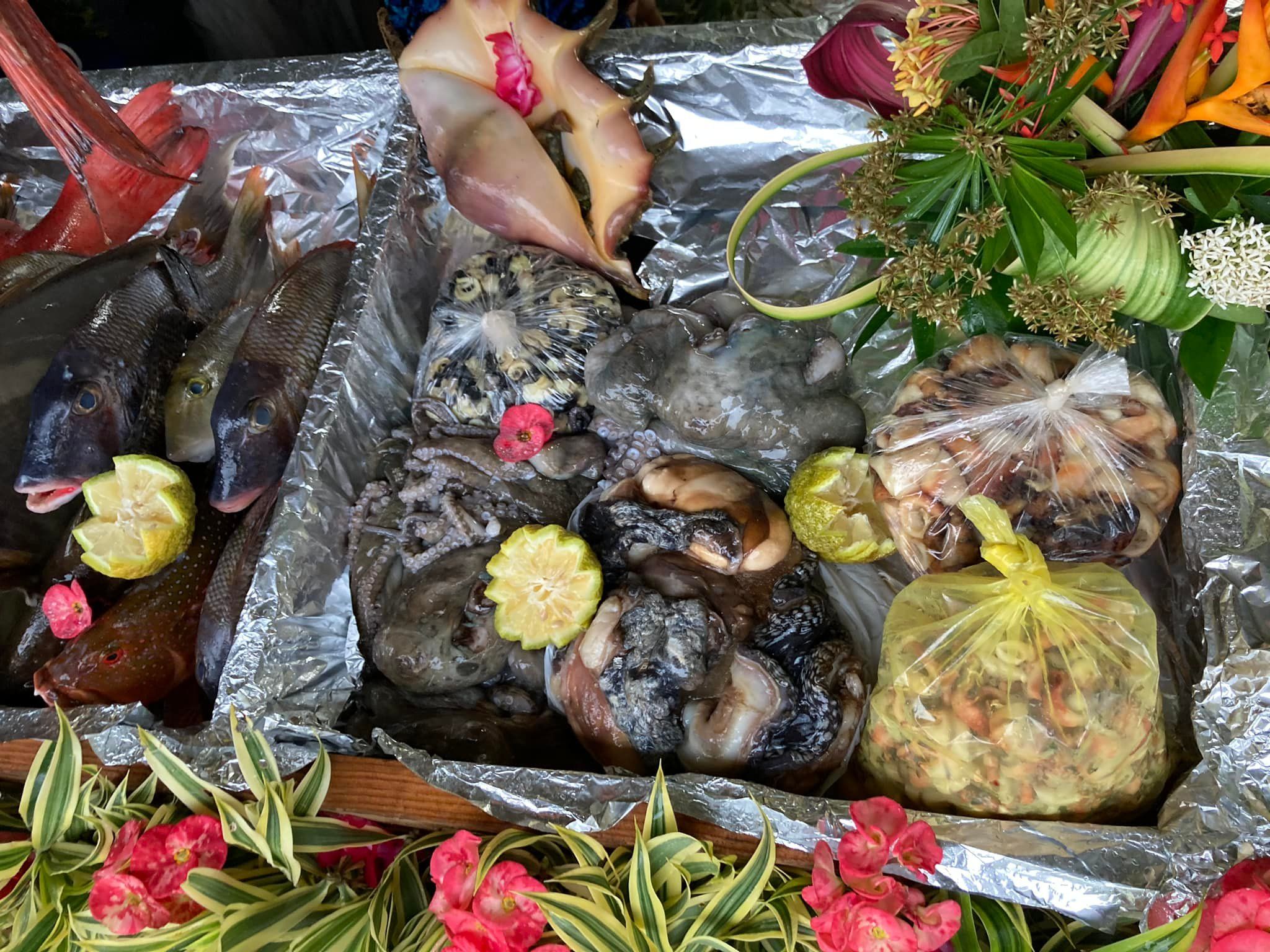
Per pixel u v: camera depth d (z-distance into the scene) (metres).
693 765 0.50
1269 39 0.39
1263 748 0.42
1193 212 0.46
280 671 0.51
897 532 0.51
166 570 0.57
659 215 0.66
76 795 0.50
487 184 0.58
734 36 0.59
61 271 0.62
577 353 0.58
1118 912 0.42
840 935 0.40
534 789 0.46
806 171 0.50
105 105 0.42
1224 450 0.47
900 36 0.46
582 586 0.51
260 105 0.71
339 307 0.59
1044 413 0.48
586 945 0.43
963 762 0.44
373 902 0.48
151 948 0.46
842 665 0.50
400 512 0.56
